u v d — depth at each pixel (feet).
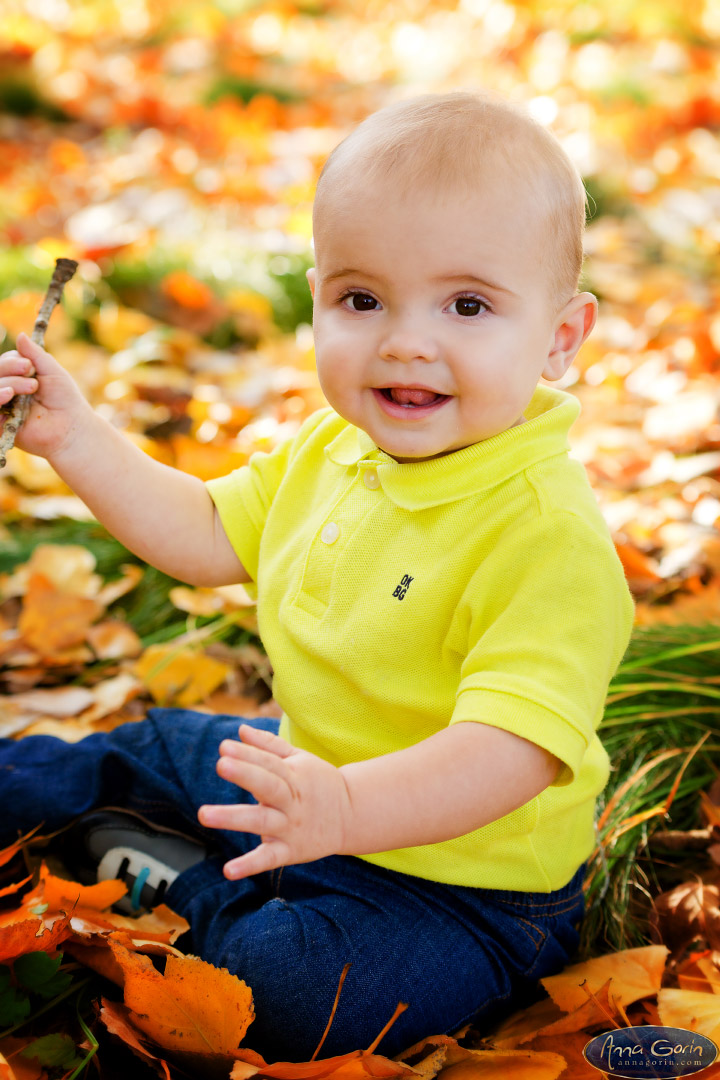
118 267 11.68
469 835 4.27
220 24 26.81
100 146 18.62
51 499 8.55
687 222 14.51
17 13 23.82
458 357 3.80
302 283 12.05
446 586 4.05
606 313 12.14
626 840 5.41
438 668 4.16
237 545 5.07
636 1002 4.50
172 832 4.98
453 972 4.20
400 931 4.21
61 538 8.25
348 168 3.87
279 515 4.84
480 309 3.83
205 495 5.13
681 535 7.50
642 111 18.53
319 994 4.02
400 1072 3.80
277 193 15.61
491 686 3.70
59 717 6.39
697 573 7.18
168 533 4.99
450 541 4.07
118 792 5.16
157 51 24.47
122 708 6.59
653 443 8.72
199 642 7.13
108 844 4.97
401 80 23.39
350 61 25.13
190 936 4.58
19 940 3.85
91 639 7.11
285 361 10.53
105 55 24.31
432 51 25.04
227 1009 3.79
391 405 3.97
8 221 14.26
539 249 3.86
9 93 20.06
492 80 21.77
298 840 3.36
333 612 4.28
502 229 3.75
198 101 20.94
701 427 8.64
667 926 4.97
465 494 4.06
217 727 5.28
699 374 9.73
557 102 19.42
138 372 9.97
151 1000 3.82
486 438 4.09
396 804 3.52
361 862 4.44
